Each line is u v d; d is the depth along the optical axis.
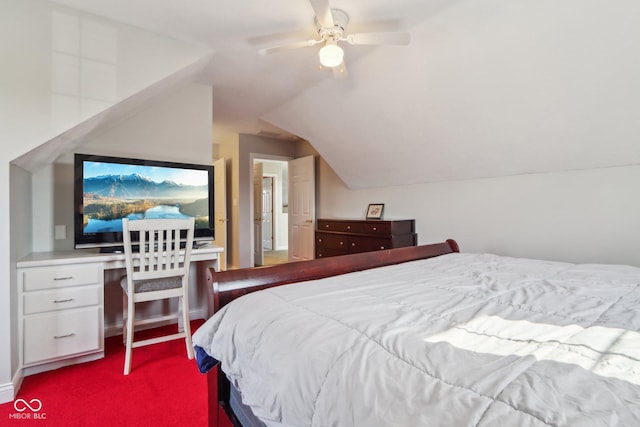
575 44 1.97
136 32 2.27
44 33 1.96
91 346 2.23
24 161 2.04
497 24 2.08
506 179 3.04
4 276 1.81
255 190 6.83
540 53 2.11
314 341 0.85
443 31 2.28
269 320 1.01
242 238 5.55
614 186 2.42
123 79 2.22
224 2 2.00
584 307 1.09
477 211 3.26
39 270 2.04
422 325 0.92
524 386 0.59
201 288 3.21
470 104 2.67
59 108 2.00
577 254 2.61
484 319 0.96
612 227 2.44
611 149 2.34
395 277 1.53
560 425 0.49
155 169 2.75
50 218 2.50
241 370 1.00
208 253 2.79
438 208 3.62
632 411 0.52
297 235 5.86
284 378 0.81
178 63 2.44
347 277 1.53
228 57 2.72
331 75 3.07
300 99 3.65
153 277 2.24
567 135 2.43
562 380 0.61
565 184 2.67
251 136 5.67
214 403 1.33
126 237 2.12
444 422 0.54
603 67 1.99
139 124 2.86
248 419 1.11
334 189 5.21
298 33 2.37
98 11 2.09
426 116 3.00
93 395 1.84
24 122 1.89
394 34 2.03
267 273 1.44
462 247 3.39
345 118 3.59
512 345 0.79
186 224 2.34
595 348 0.76
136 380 2.01
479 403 0.56
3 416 1.65
